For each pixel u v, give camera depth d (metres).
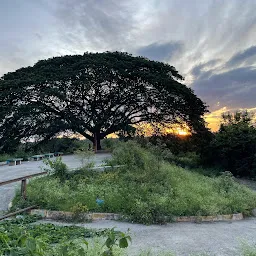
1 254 2.96
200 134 27.03
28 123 28.58
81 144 33.78
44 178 11.78
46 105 29.44
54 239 5.76
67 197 9.70
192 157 27.19
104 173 12.56
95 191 10.32
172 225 8.31
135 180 11.84
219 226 8.36
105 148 31.98
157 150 18.25
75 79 28.27
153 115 31.23
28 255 2.72
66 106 30.41
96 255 3.51
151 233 7.26
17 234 3.64
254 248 4.81
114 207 9.10
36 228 6.77
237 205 10.23
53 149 31.45
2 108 26.20
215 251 5.87
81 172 12.62
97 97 31.22
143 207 8.76
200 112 29.73
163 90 28.86
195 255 5.33
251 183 19.38
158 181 11.80
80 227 7.29
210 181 14.04
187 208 9.34
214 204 9.74
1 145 28.38
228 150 22.75
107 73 28.62
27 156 26.00
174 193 10.62
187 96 28.53
